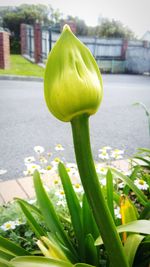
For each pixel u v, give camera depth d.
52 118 1.05
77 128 0.14
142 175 0.42
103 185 0.35
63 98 0.13
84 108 0.13
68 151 0.77
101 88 0.13
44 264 0.18
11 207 0.39
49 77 0.13
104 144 0.83
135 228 0.19
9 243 0.22
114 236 0.16
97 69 0.14
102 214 0.15
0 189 0.51
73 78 0.12
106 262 0.25
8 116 1.04
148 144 0.84
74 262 0.23
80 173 0.15
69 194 0.25
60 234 0.25
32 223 0.26
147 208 0.26
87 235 0.23
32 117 1.04
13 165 0.68
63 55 0.13
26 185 0.53
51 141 0.84
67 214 0.34
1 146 0.79
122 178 0.29
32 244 0.32
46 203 0.25
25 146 0.79
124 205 0.25
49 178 0.49
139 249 0.24
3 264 0.18
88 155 0.14
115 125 1.01
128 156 0.74
